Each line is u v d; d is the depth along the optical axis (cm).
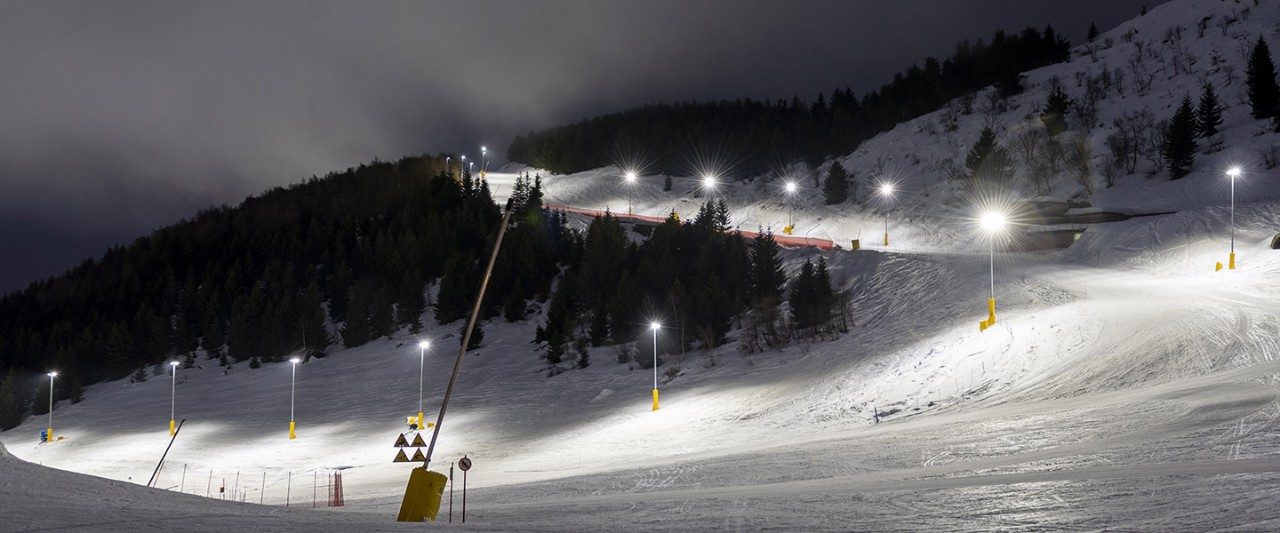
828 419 3094
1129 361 2784
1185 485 952
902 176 11369
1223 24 13675
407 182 15462
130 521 759
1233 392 1947
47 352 9444
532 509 1266
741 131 17350
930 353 3684
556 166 18162
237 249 12119
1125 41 14975
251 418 5806
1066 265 5550
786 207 11169
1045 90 13238
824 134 14688
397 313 8738
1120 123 10275
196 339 9531
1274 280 3950
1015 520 827
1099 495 942
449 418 4881
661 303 6269
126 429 6016
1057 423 1972
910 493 1095
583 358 5797
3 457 1198
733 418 3500
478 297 1102
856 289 5809
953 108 13600
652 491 1645
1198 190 8194
